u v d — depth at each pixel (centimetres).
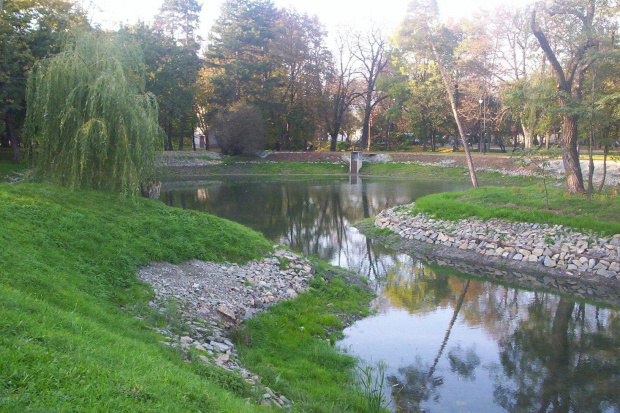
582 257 1595
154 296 983
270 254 1488
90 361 505
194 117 5834
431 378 899
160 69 4759
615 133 2164
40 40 3147
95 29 1884
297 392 740
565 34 2058
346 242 2117
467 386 872
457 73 4391
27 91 1548
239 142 5494
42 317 596
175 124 6188
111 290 930
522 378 909
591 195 1998
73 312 684
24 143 1570
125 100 1523
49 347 509
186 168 5141
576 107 1933
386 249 1998
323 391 774
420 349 1029
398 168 5178
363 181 4606
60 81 1490
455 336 1105
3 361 443
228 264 1306
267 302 1137
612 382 895
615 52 1812
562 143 2153
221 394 581
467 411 787
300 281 1342
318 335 1051
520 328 1166
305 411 679
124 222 1295
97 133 1452
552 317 1243
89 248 1054
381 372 906
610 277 1495
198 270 1199
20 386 417
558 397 840
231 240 1456
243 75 5412
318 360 917
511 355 1010
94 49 1622
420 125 5775
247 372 762
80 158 1452
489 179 4350
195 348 787
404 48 3203
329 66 5969
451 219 2091
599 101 1816
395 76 5312
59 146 1504
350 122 6950
